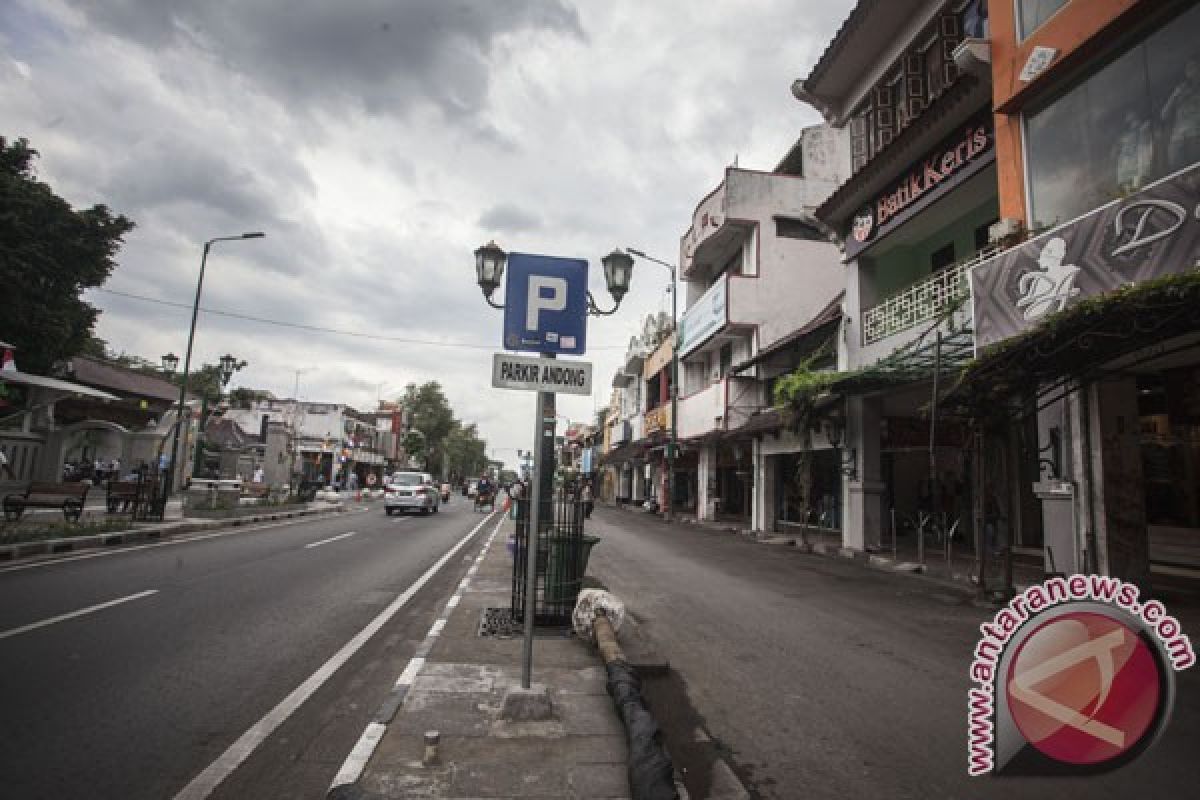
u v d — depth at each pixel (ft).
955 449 57.31
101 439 87.40
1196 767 12.18
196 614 22.88
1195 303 19.21
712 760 12.69
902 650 20.99
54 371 76.23
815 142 77.20
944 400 29.37
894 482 62.49
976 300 30.30
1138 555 27.76
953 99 35.76
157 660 17.51
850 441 49.42
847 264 51.88
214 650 18.70
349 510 93.09
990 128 35.37
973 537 49.60
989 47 32.50
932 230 45.19
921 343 39.50
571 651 19.29
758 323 71.56
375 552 43.04
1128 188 24.81
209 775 11.29
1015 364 24.82
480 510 98.73
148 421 94.02
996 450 30.91
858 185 46.98
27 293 65.62
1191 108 23.25
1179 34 23.79
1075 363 24.72
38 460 64.03
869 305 50.06
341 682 16.46
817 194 75.77
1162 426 32.53
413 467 241.14
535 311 15.48
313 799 10.60
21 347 66.64
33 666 16.48
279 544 45.24
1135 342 22.63
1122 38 25.95
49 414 65.21
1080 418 28.68
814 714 15.19
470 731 13.12
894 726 14.48
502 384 14.69
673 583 33.71
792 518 67.26
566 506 24.13
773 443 65.51
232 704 14.64
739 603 28.63
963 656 20.38
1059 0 28.58
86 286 72.23
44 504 44.98
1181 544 30.71
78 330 72.59
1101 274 24.04
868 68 49.65
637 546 52.80
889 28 45.78
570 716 14.05
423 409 274.36
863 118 50.85
